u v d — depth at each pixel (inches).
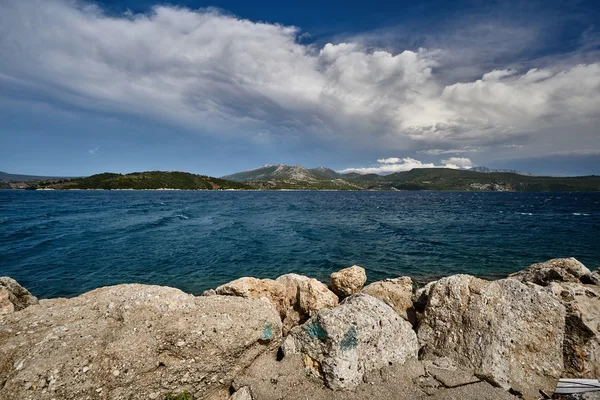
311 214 2461.9
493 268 866.8
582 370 249.4
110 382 212.7
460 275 330.3
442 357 276.4
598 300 307.4
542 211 2778.1
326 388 231.3
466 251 1070.4
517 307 281.0
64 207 2834.6
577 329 267.3
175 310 269.4
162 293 287.7
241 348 253.9
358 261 935.7
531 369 247.8
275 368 249.4
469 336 277.7
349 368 234.1
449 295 311.1
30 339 229.8
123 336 237.5
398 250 1087.0
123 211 2485.2
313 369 243.0
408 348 274.7
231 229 1569.9
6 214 2165.4
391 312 288.7
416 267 874.8
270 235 1389.0
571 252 1050.1
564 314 271.4
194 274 796.6
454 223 1861.5
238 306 287.6
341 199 5418.3
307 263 909.2
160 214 2287.2
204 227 1627.7
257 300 308.7
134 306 269.0
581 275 434.6
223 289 410.6
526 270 488.1
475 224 1815.9
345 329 246.2
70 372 203.8
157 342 237.8
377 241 1255.5
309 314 383.9
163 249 1068.5
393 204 3956.7
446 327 294.4
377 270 844.6
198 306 281.0
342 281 484.7
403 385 238.4
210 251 1047.0
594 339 257.8
